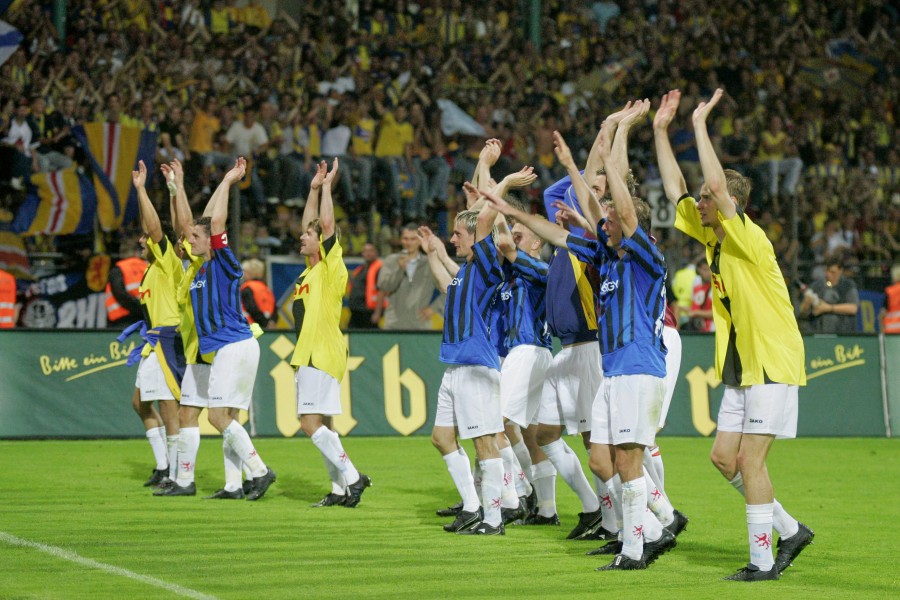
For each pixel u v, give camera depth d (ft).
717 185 35.94
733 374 37.27
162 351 57.67
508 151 120.88
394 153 116.37
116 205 98.99
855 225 123.44
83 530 44.75
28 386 79.82
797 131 133.08
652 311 38.01
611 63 137.18
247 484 59.11
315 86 119.65
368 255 94.79
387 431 85.20
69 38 116.06
